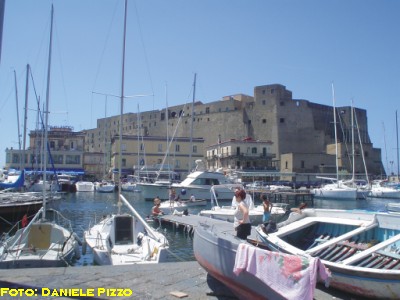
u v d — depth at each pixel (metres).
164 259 12.01
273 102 98.44
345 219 9.98
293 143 97.25
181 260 15.24
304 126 98.38
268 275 5.73
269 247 8.97
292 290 5.42
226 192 39.84
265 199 14.96
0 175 42.34
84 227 24.02
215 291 7.17
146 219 25.19
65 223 22.20
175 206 27.78
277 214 23.08
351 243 8.89
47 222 14.36
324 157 83.88
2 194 27.44
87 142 123.69
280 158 87.25
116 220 14.56
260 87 100.62
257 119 99.88
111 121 118.62
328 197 50.06
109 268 8.59
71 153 81.19
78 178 75.56
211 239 6.95
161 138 74.88
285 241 9.75
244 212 7.50
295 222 10.48
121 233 14.34
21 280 7.60
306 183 69.62
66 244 13.08
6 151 72.44
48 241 13.56
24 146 38.84
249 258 5.95
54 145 87.88
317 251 8.51
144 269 8.57
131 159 73.50
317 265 5.39
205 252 7.14
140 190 55.25
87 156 87.06
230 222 21.33
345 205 44.16
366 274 6.78
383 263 7.90
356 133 102.56
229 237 7.03
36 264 11.48
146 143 74.19
